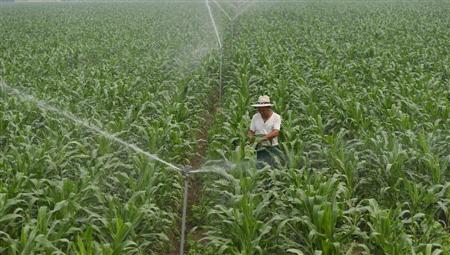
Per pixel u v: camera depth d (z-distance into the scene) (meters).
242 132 10.83
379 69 18.02
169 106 13.05
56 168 8.88
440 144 10.30
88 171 8.77
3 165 8.82
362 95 13.99
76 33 31.75
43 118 12.41
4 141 11.01
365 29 28.77
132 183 8.45
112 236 6.98
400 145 9.37
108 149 9.91
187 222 9.45
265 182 9.37
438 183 8.95
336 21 34.47
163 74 17.94
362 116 12.30
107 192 9.05
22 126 11.62
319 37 25.59
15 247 6.48
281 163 10.28
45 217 6.85
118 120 11.80
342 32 27.39
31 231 6.85
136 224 7.48
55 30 34.09
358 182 9.51
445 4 46.97
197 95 15.51
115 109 13.55
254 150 9.78
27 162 8.91
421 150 9.91
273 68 17.58
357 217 8.20
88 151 9.91
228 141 10.72
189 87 15.77
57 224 7.37
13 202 7.36
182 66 19.48
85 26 37.19
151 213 8.00
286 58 19.61
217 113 14.67
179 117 12.86
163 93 14.67
